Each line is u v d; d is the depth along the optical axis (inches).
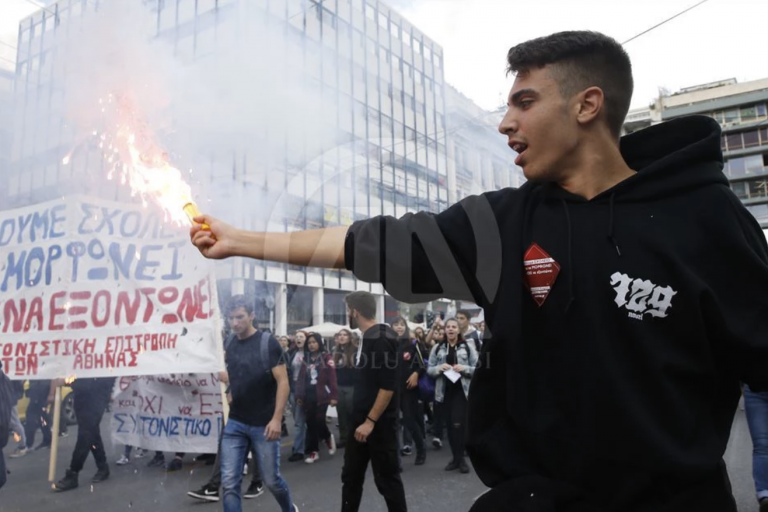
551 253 34.8
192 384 161.8
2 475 140.6
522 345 35.1
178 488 169.3
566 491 32.5
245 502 154.5
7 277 160.1
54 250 154.8
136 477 183.3
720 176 33.4
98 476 179.0
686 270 31.0
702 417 31.9
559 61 35.9
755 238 33.2
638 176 33.7
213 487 156.7
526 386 34.8
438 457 207.2
